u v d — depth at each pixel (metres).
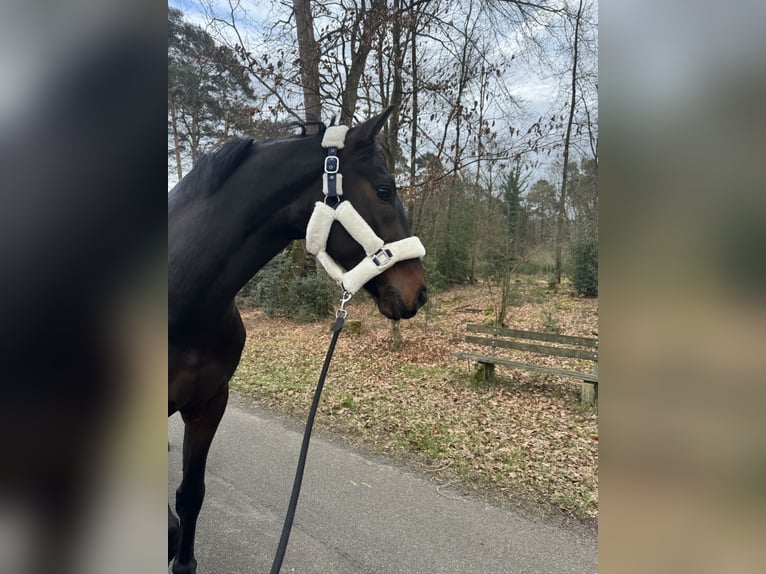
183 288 1.51
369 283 1.62
